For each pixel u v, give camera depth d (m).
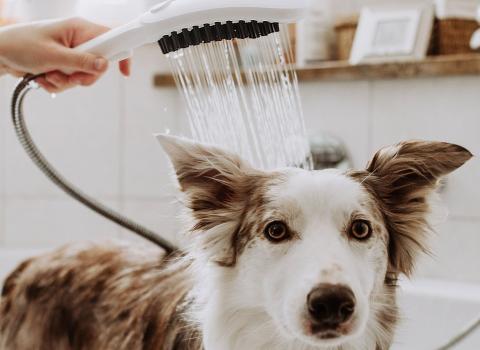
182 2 1.42
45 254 2.23
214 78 1.90
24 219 3.41
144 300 1.85
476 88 2.52
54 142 3.33
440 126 2.59
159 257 2.01
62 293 2.07
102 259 2.09
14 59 1.68
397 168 1.47
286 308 1.28
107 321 1.93
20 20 3.21
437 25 2.67
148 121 3.18
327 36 2.90
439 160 1.40
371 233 1.38
